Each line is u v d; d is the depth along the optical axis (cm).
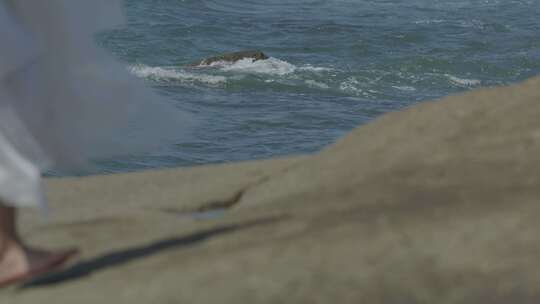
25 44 1327
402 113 1853
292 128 8306
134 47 12812
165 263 1363
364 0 18688
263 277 1230
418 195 1500
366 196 1543
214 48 13338
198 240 1452
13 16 1362
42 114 1368
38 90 1357
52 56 1410
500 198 1409
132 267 1383
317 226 1402
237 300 1195
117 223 1645
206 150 7394
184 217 1664
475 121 1753
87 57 1437
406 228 1315
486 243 1238
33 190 1323
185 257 1376
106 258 1447
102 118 1452
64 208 1852
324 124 8519
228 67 10981
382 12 16838
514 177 1506
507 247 1224
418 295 1160
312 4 17850
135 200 1864
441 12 16925
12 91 1334
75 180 2095
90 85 1440
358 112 9125
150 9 15288
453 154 1648
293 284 1209
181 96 9512
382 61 11888
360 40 13562
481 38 13888
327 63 11938
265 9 16800
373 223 1362
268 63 11112
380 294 1171
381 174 1633
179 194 1859
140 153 1506
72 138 1425
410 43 13375
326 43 13462
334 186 1639
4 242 1355
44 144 1384
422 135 1752
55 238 1597
